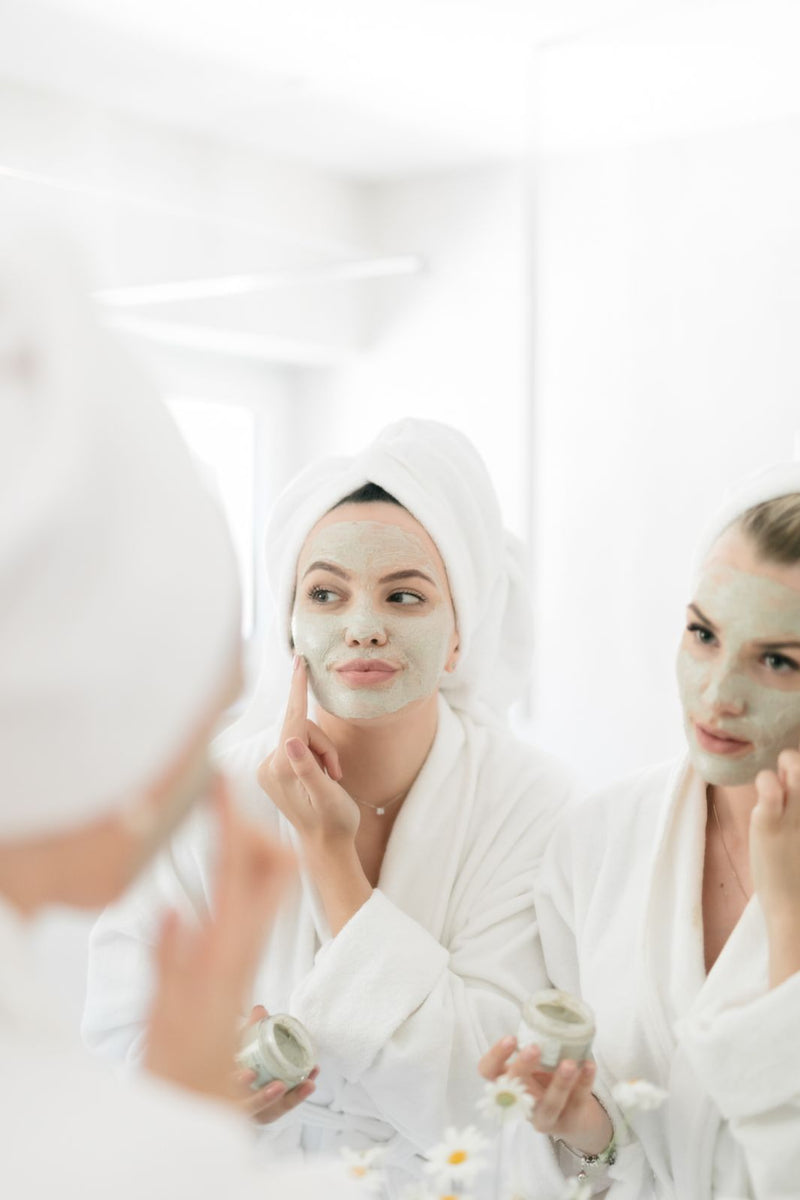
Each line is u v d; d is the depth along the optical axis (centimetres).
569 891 79
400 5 124
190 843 80
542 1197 70
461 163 142
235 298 156
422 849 83
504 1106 67
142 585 33
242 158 153
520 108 133
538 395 133
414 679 80
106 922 83
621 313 126
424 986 75
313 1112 78
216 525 36
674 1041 68
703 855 71
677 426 122
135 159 148
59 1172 31
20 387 33
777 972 63
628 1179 69
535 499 133
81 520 31
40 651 32
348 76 135
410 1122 75
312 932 81
